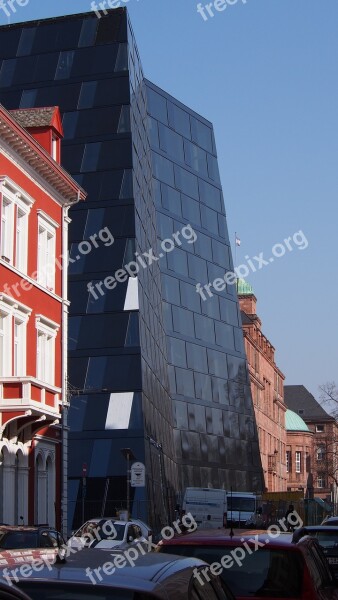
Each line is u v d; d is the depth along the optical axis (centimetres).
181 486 6575
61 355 3912
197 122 7894
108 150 6116
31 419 3400
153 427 5800
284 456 13588
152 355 6088
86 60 6412
